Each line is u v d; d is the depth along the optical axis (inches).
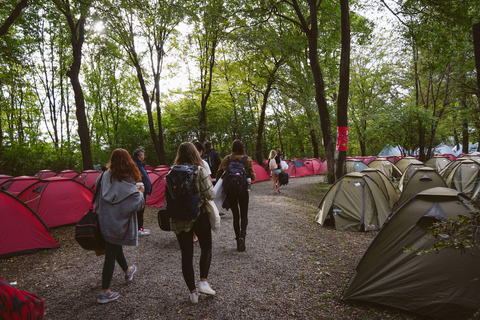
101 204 125.6
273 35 605.0
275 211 328.2
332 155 528.7
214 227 131.1
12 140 848.9
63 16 676.7
